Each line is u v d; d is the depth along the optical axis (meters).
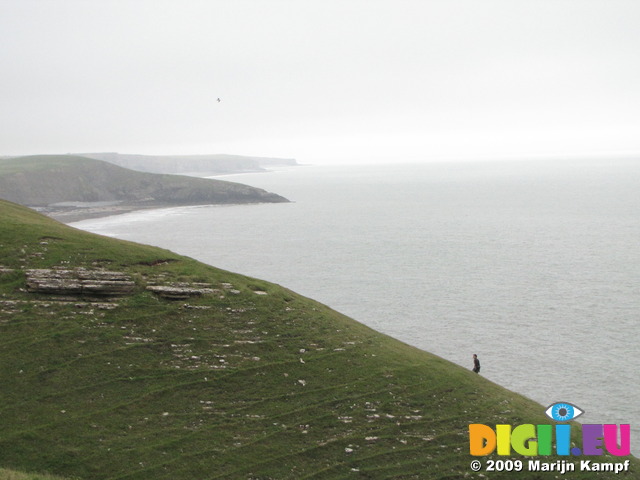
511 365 67.94
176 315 42.91
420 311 89.94
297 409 35.97
